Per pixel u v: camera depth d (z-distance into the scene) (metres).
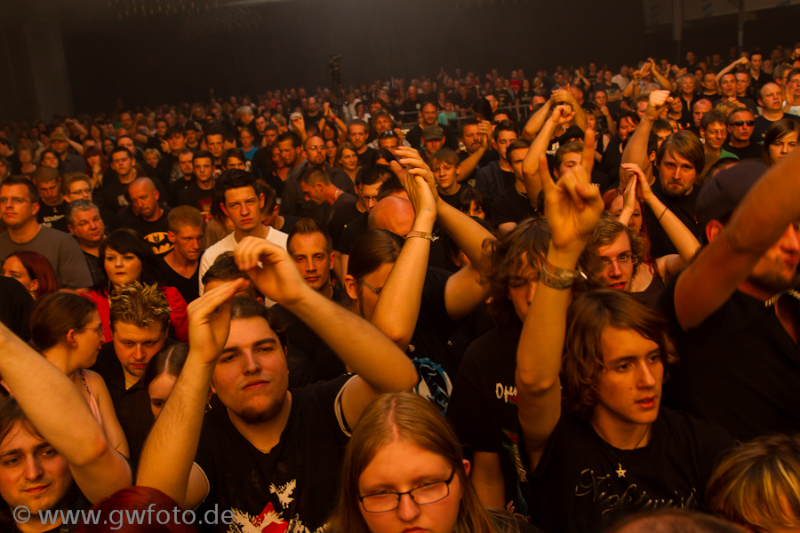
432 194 1.93
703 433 1.64
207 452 1.71
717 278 1.51
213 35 35.06
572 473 1.66
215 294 1.42
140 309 2.76
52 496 1.86
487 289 2.06
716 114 5.88
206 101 35.97
